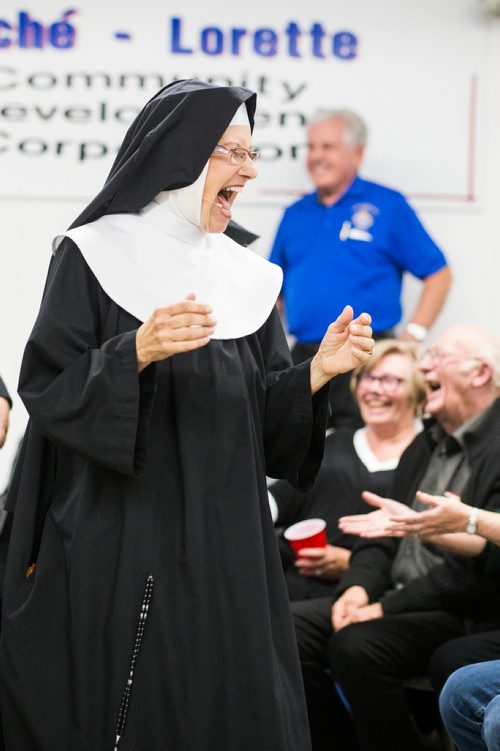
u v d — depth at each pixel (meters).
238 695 4.23
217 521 4.30
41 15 9.36
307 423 4.55
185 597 4.24
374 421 6.98
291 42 9.46
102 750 4.21
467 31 9.54
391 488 6.46
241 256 4.75
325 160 9.02
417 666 5.90
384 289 9.01
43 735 4.25
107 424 4.08
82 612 4.23
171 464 4.34
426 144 9.54
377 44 9.52
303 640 6.21
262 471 4.48
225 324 4.48
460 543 5.81
